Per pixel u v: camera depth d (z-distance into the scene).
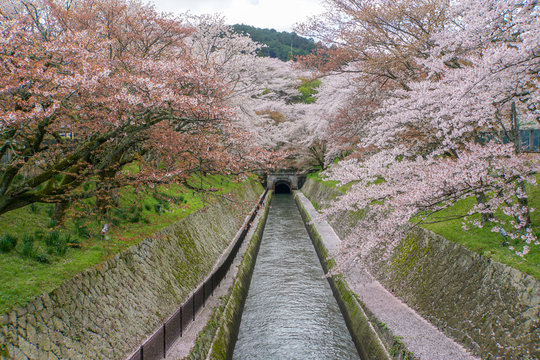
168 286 10.07
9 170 7.45
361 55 14.56
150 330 8.21
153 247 10.47
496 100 8.12
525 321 6.41
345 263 9.59
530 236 7.30
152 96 7.86
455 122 8.06
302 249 21.27
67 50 7.32
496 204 7.84
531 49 6.63
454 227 10.58
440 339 7.97
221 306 10.66
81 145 8.91
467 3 8.59
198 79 9.54
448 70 8.91
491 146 7.74
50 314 6.06
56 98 7.02
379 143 11.05
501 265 7.59
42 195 7.78
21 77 6.76
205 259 13.92
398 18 12.10
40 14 12.87
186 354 7.64
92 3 12.73
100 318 7.04
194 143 10.10
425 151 11.91
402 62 12.34
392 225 8.16
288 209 37.91
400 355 7.59
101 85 8.10
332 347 10.47
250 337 11.16
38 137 7.39
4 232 8.08
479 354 7.06
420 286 10.16
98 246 8.74
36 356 5.43
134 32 13.78
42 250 7.80
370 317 9.77
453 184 7.38
